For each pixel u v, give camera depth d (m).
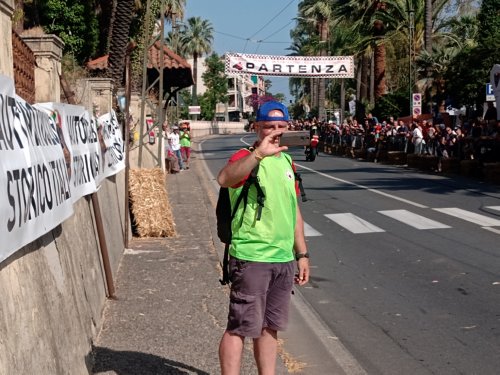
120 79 17.52
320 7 59.72
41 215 4.08
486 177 20.02
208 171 28.08
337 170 25.97
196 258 9.58
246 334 4.09
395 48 42.19
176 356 5.46
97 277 6.58
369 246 10.84
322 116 59.50
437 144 24.77
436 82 36.28
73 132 6.11
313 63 41.38
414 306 7.34
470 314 6.96
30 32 6.41
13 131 3.68
